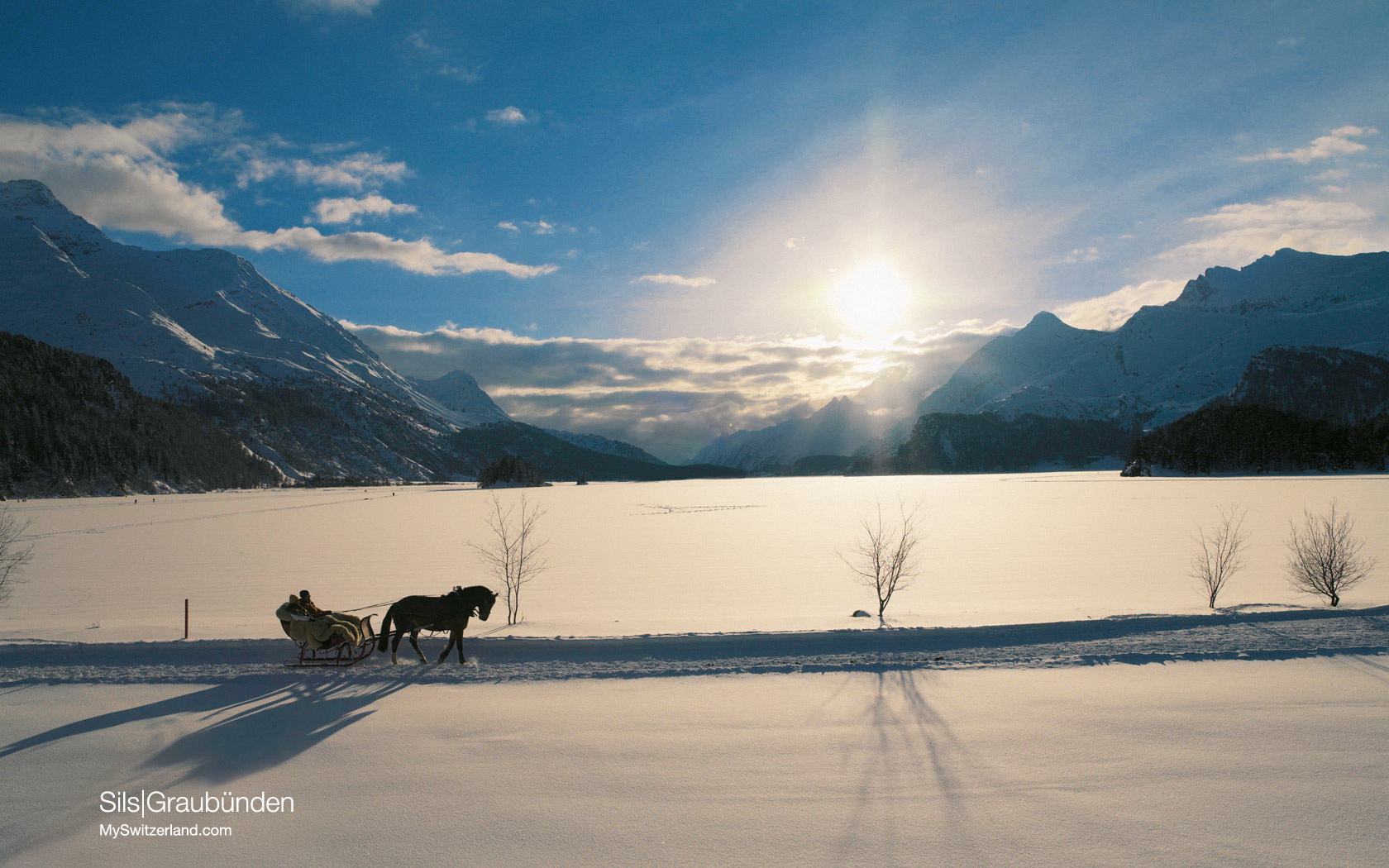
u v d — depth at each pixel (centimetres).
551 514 7681
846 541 4381
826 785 725
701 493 13788
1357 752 791
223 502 11206
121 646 1204
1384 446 13588
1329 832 629
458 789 722
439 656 1170
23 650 1189
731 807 682
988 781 729
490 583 2769
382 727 880
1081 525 4988
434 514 7838
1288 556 3072
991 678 1055
